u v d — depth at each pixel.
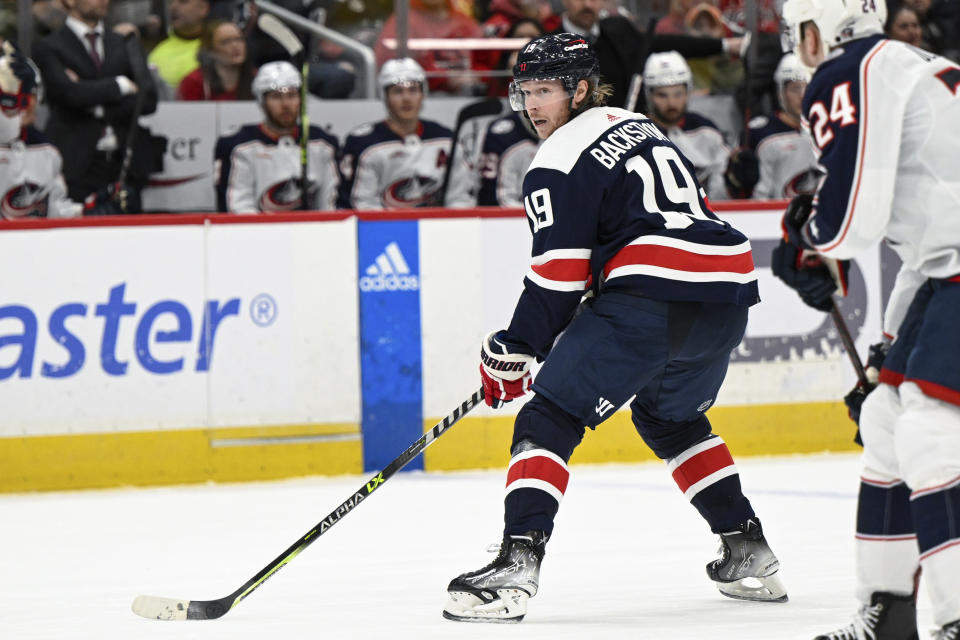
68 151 25.36
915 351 8.11
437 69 28.23
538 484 10.48
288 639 9.85
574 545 14.66
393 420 21.78
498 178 25.73
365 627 10.27
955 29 28.78
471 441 22.00
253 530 16.47
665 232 10.43
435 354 21.86
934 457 7.87
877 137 8.05
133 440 21.22
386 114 27.58
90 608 11.66
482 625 10.24
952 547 7.80
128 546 15.50
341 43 27.88
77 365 21.12
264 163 25.33
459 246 21.91
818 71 8.42
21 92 23.78
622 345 10.38
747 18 28.06
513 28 28.27
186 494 20.25
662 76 26.14
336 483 20.89
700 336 10.52
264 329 21.48
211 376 21.38
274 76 24.98
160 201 26.67
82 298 21.14
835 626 9.98
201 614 10.81
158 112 26.56
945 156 8.06
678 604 11.16
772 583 11.18
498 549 10.86
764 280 22.52
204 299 21.36
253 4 27.27
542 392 10.55
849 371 22.81
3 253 21.00
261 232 21.48
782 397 22.66
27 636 10.39
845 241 8.22
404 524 16.50
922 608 10.65
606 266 10.66
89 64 25.39
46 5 25.70
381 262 21.75
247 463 21.47
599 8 27.59
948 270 8.08
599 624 10.23
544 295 10.49
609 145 10.61
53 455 21.06
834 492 18.41
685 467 11.48
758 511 16.78
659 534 15.27
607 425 22.31
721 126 28.77
